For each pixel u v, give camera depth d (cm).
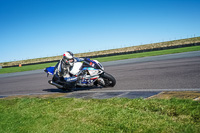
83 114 334
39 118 345
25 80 1134
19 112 400
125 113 311
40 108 411
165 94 411
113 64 1487
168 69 814
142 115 293
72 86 612
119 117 298
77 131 271
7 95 700
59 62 623
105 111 333
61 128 289
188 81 537
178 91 433
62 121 315
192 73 648
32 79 1141
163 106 316
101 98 455
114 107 348
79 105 395
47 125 307
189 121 250
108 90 559
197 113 268
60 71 603
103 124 283
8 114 395
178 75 649
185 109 289
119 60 1917
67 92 622
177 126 239
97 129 267
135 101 367
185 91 423
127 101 378
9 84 1041
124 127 260
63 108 388
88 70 580
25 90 766
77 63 610
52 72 644
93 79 588
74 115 336
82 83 599
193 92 401
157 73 750
